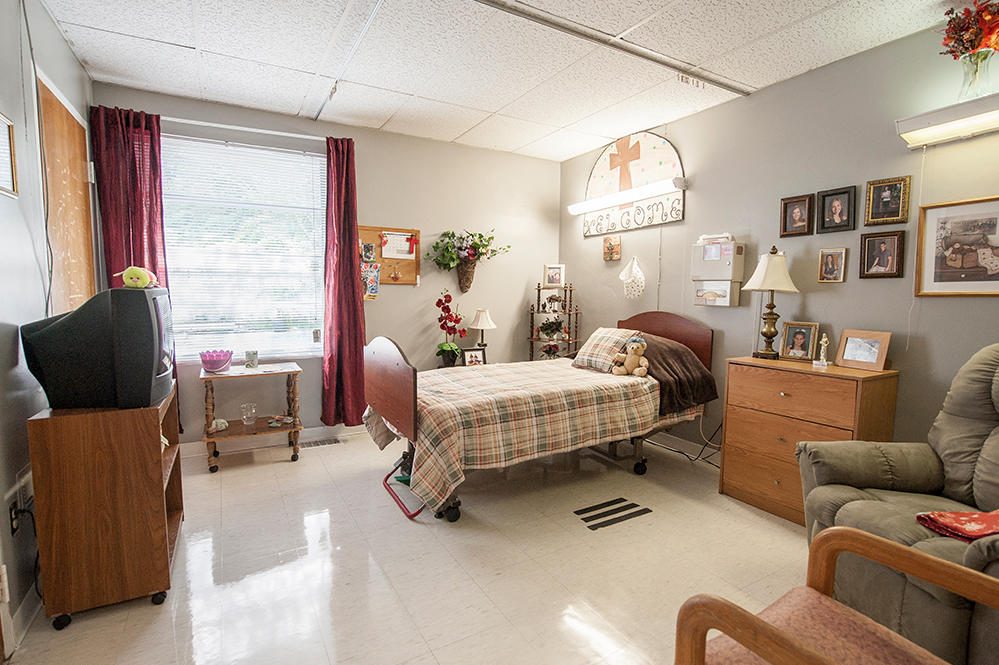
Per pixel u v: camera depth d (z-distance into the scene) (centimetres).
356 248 389
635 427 311
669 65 288
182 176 346
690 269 374
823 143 289
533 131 411
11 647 163
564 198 502
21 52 199
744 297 335
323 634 175
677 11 232
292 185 381
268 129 367
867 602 170
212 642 170
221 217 359
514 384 310
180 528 249
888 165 261
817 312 294
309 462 347
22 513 178
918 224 248
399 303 429
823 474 197
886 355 256
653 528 255
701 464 354
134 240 319
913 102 250
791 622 121
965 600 143
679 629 101
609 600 196
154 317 190
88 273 291
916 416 252
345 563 220
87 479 176
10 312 178
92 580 179
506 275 481
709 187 357
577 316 483
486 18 240
